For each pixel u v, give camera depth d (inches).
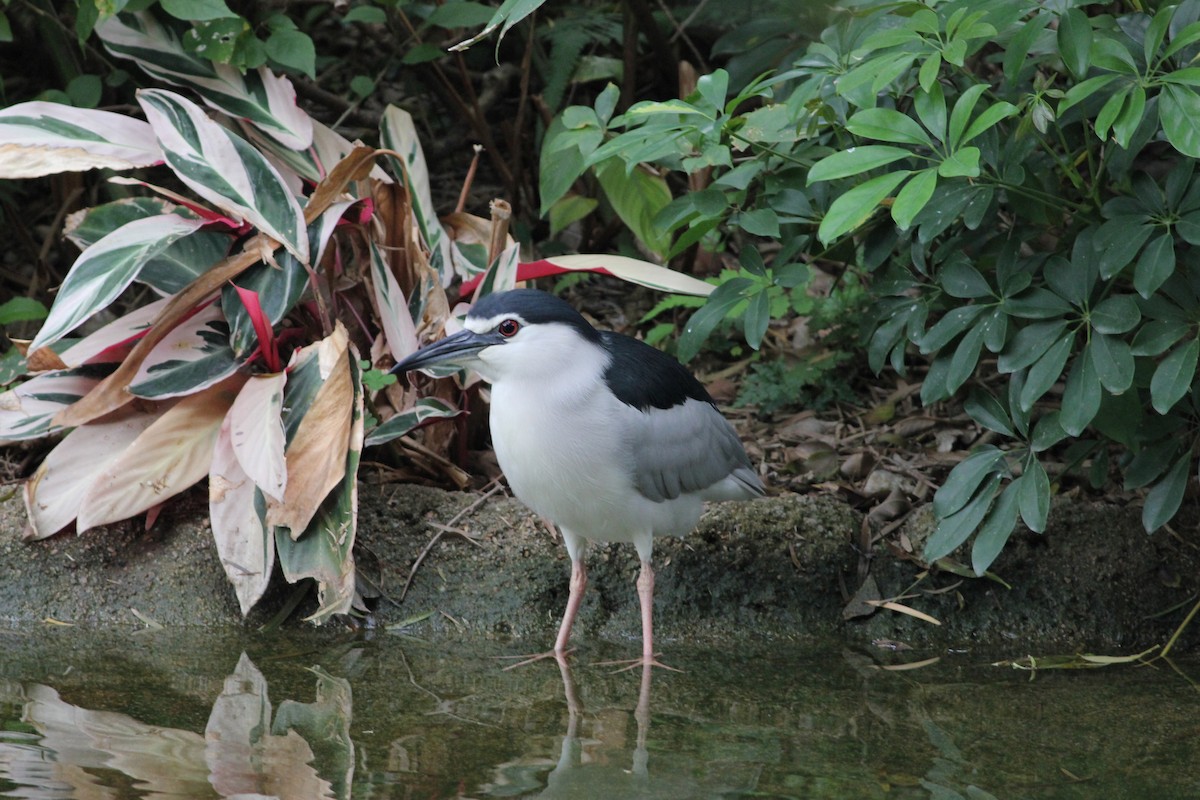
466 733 273.0
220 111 395.9
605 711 289.3
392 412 379.6
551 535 359.6
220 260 375.2
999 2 285.0
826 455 398.6
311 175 393.4
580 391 307.7
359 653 329.4
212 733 269.0
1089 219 312.7
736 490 346.0
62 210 474.6
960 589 354.6
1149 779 250.5
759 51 427.2
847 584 359.6
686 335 352.8
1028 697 302.4
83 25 391.2
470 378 375.6
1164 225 291.1
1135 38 297.1
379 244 378.3
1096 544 355.6
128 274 332.2
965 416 414.0
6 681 300.0
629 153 324.5
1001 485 363.6
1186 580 353.1
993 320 312.7
